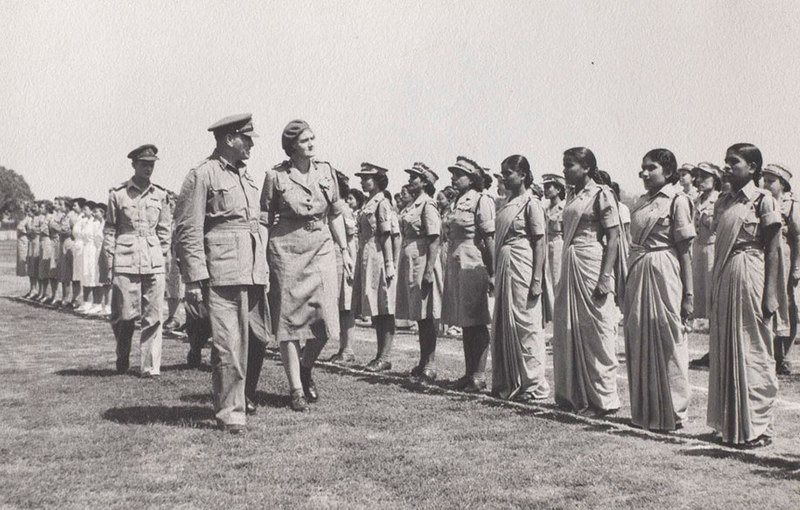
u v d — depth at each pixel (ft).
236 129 21.53
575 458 17.80
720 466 17.12
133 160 30.76
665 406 20.71
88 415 22.24
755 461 17.57
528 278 25.20
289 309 23.27
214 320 20.68
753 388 19.08
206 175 20.92
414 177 30.99
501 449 18.60
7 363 33.14
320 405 23.85
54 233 66.90
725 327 19.44
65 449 18.43
